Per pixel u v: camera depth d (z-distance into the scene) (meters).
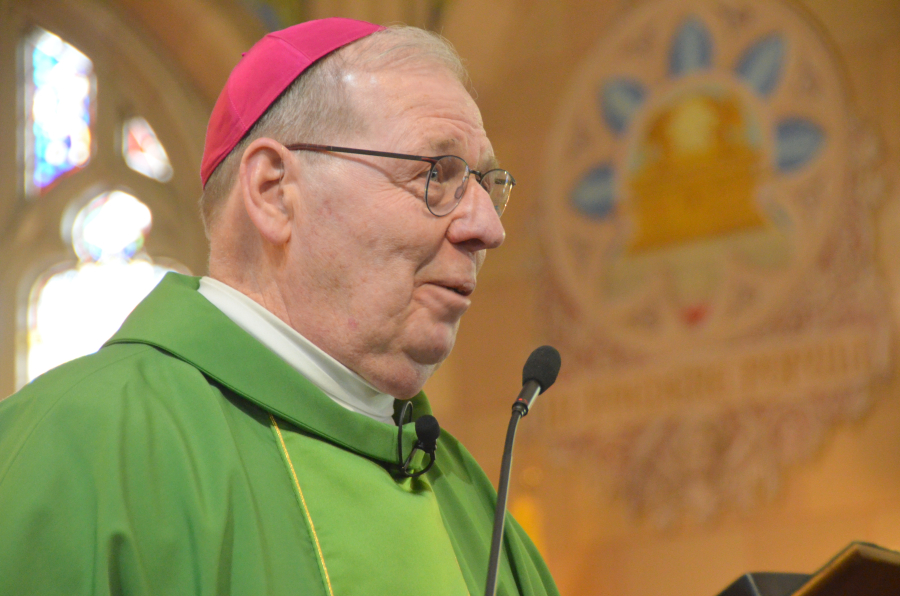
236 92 6.73
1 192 41.66
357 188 6.22
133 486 4.82
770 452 32.94
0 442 5.00
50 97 43.19
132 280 41.94
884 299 31.95
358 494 5.66
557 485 36.38
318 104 6.43
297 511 5.43
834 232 33.31
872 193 32.81
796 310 33.59
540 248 39.00
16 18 43.03
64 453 4.83
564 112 39.38
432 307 6.26
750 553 32.44
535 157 39.78
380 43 6.68
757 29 36.00
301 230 6.27
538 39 40.25
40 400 5.12
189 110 43.56
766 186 34.94
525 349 38.44
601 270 37.62
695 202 36.31
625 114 38.28
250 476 5.39
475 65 40.91
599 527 35.25
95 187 42.59
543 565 7.73
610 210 37.91
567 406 36.97
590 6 39.59
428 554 5.66
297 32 6.79
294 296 6.27
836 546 31.20
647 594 33.78
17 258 41.16
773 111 35.28
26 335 40.62
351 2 40.72
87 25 43.41
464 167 6.41
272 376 5.80
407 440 6.20
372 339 6.20
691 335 35.41
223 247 6.56
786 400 33.06
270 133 6.50
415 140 6.30
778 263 34.28
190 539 4.82
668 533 34.00
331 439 5.86
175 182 43.28
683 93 37.16
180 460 5.06
